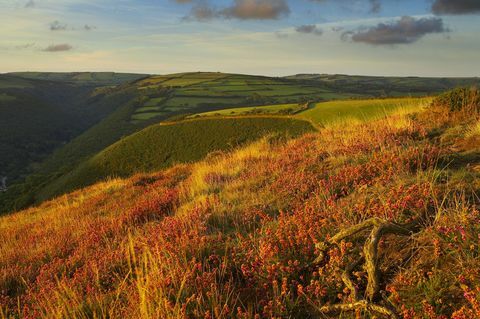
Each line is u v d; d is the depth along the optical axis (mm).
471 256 2996
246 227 5531
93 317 3832
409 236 3604
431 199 4184
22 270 6629
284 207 5840
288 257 3996
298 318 3305
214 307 3430
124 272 5055
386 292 3127
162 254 4723
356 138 8203
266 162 9234
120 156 116938
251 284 3818
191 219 5984
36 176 119500
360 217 4406
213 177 9305
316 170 7230
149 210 8359
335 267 3408
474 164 5277
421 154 5863
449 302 2807
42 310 4379
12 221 14820
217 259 4445
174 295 3715
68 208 12828
